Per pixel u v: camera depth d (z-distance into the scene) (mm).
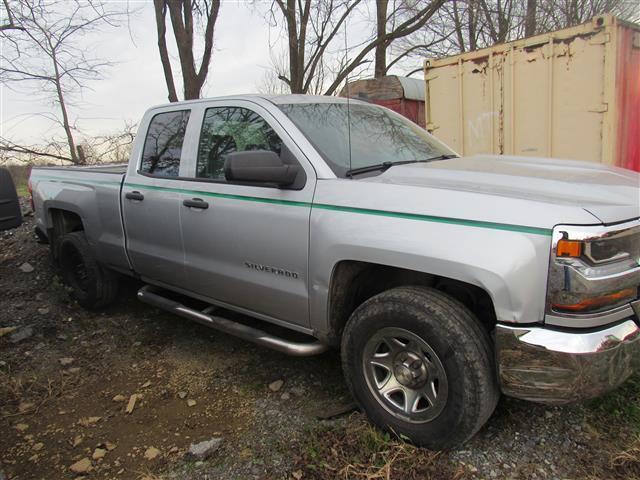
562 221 2217
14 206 3143
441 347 2475
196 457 2738
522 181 2676
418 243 2502
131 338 4348
